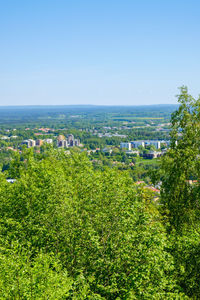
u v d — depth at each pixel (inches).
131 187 973.2
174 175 1117.1
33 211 934.4
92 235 707.4
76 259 767.1
